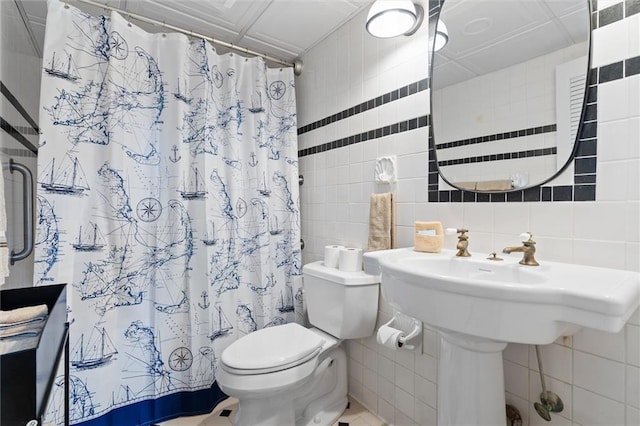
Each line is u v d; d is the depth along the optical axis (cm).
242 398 124
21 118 130
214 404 168
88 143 143
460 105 120
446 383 95
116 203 146
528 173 101
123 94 149
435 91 128
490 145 111
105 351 144
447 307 77
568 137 93
